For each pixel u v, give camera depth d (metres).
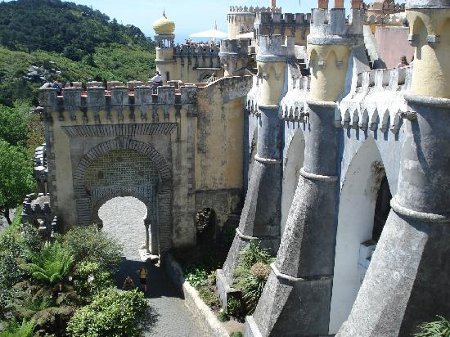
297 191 26.31
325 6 23.77
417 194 17.22
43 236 37.94
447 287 17.61
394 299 17.86
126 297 29.33
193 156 39.94
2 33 145.12
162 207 40.41
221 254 39.25
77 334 26.78
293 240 25.98
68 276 30.73
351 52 23.34
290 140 30.70
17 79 109.12
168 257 39.97
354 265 25.75
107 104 37.31
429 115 16.53
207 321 31.30
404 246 17.69
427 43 16.03
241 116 40.44
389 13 41.09
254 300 30.36
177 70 61.62
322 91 24.19
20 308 27.55
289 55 31.27
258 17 47.97
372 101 20.95
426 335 16.50
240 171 41.62
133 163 39.91
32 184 51.34
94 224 36.75
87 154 38.12
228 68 44.06
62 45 149.12
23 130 70.44
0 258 30.61
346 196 24.50
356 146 22.67
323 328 26.62
